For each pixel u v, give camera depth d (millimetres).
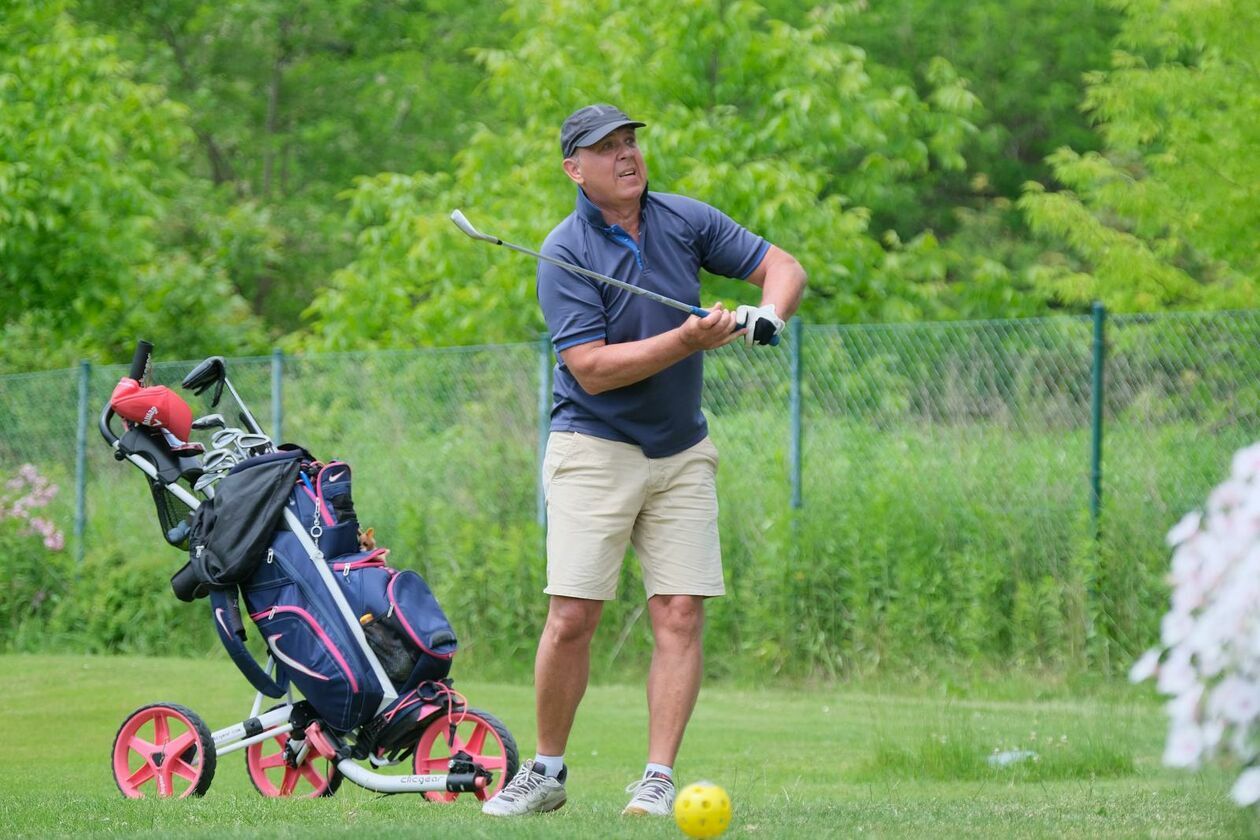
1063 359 38000
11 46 65062
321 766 25938
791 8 94188
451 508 43781
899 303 65250
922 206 95688
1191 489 36719
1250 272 59219
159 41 114562
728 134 64312
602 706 35344
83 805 19016
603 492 17609
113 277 63500
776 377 40812
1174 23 59094
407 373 44906
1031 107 95562
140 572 47469
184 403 23078
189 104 108938
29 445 50781
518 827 15156
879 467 39781
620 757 28578
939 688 37094
